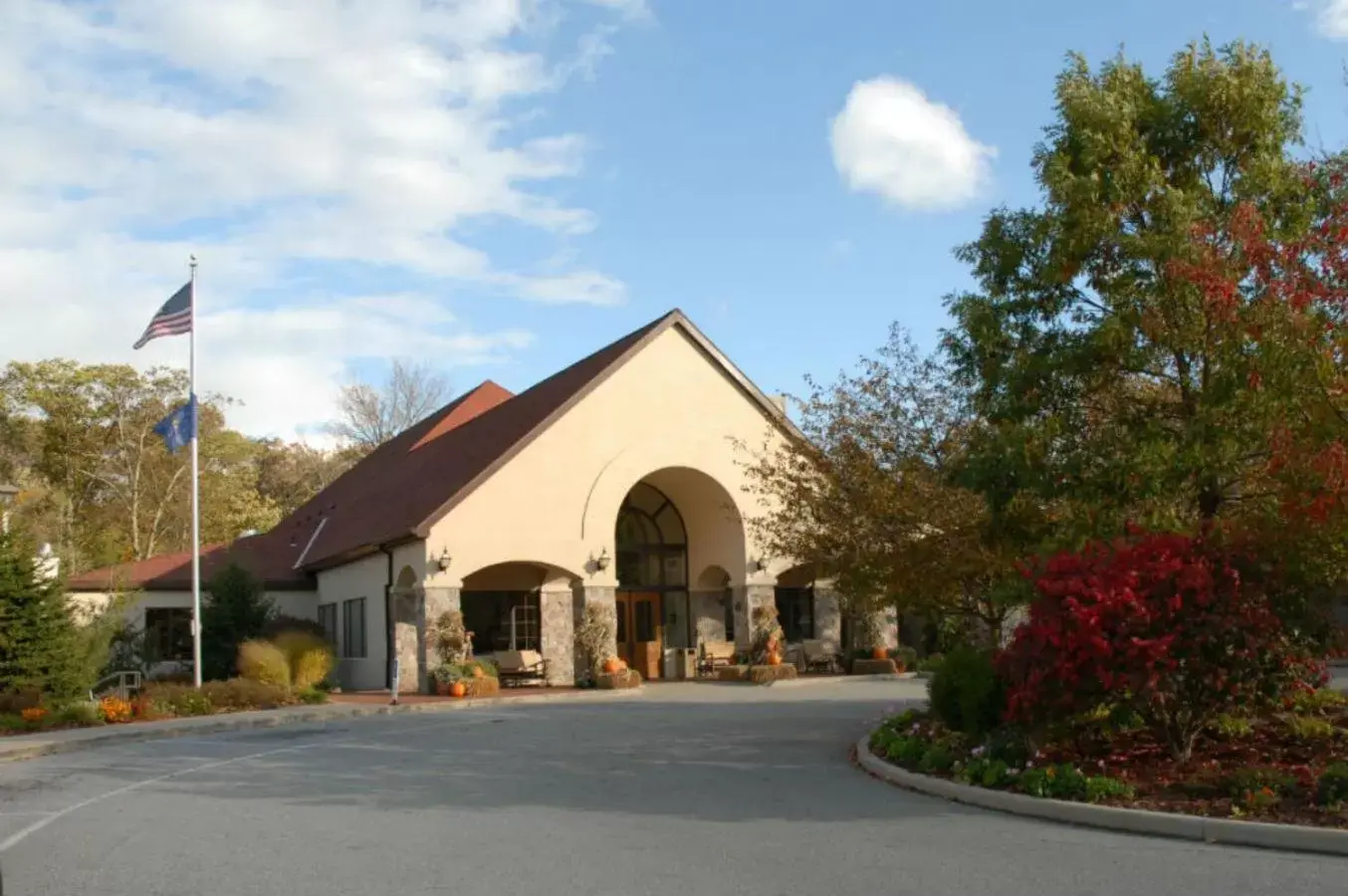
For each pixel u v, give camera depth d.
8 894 8.48
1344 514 10.95
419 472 35.69
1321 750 11.87
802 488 20.16
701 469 31.70
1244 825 9.19
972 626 20.02
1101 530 13.30
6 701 23.00
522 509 29.33
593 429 30.50
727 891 7.99
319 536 40.44
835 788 12.48
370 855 9.52
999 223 14.68
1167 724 11.62
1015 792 11.05
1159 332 12.79
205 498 56.00
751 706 22.95
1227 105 13.43
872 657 32.47
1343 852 8.72
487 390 44.41
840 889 7.97
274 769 15.54
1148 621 11.04
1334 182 12.59
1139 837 9.53
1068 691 11.33
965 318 14.66
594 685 29.28
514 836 10.18
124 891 8.52
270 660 26.77
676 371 31.83
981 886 7.96
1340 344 11.05
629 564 34.16
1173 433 13.14
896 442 19.00
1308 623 11.50
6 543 24.91
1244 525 12.13
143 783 14.66
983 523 16.03
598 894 7.99
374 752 17.05
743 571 32.00
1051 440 13.62
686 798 12.06
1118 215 13.33
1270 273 11.73
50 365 54.00
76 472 54.16
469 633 28.95
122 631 31.66
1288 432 11.17
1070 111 13.78
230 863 9.41
